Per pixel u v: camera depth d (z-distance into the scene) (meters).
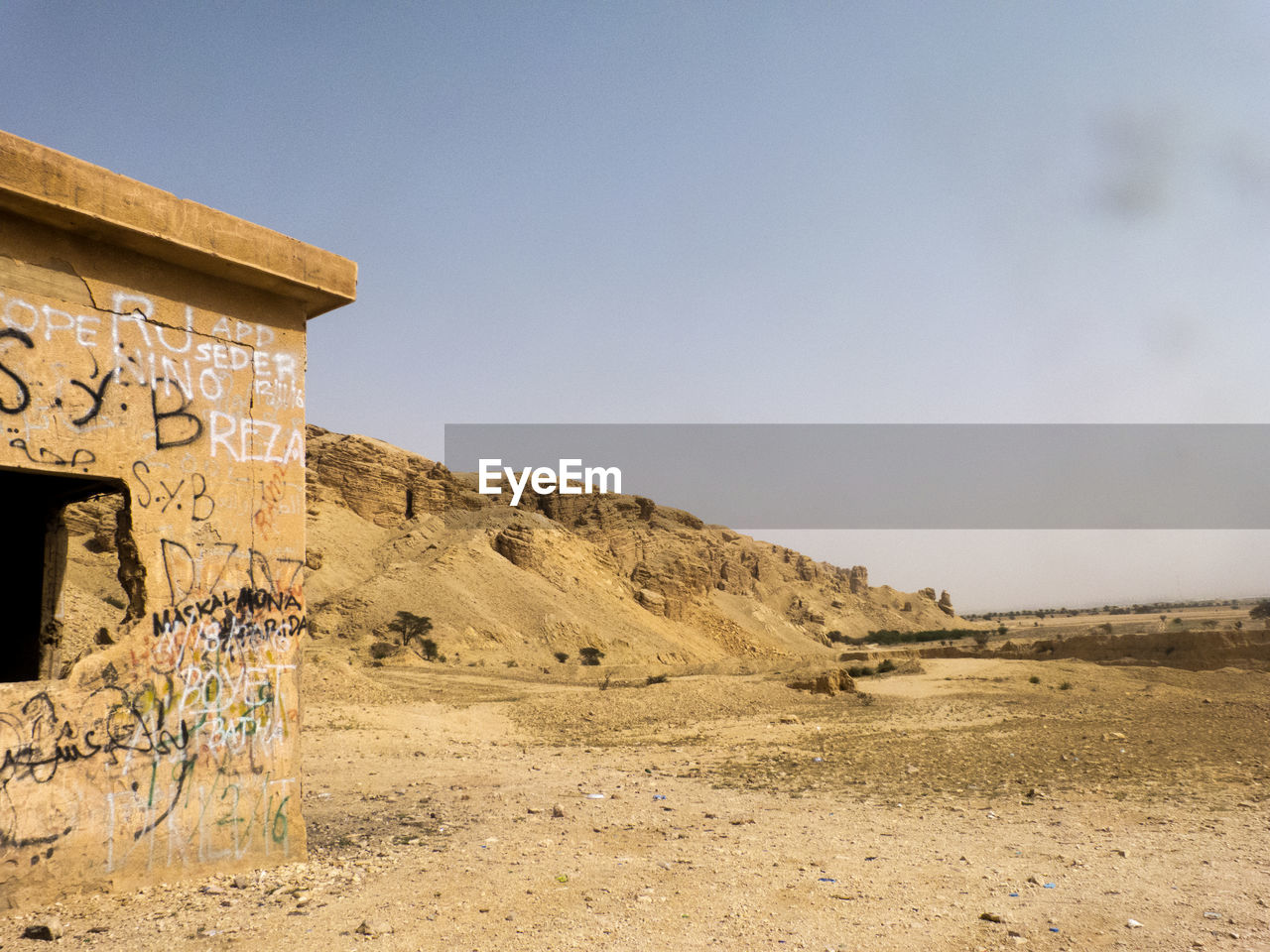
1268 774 12.09
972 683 37.47
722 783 12.23
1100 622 159.12
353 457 120.12
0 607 9.26
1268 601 127.94
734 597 163.00
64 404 5.65
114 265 6.01
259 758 6.54
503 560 109.44
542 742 19.78
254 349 6.82
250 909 5.39
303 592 6.96
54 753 5.45
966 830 8.48
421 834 8.05
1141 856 7.21
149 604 5.98
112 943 4.73
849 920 5.31
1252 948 4.81
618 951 4.68
